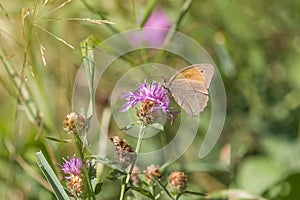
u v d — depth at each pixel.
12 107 0.87
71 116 0.72
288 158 0.92
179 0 0.94
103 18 0.86
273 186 0.88
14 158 0.83
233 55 0.96
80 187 0.72
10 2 0.86
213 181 0.89
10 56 0.81
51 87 0.87
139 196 0.77
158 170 0.76
